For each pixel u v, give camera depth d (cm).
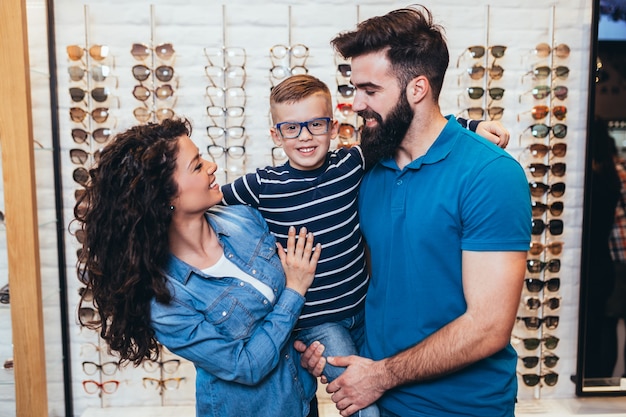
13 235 175
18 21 167
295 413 126
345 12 218
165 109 214
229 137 221
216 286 113
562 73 220
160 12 215
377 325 124
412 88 109
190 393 234
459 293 112
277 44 218
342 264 128
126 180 102
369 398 116
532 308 230
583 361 225
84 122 219
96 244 107
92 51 212
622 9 210
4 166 172
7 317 199
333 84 221
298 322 129
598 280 223
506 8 221
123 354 114
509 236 103
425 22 111
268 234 125
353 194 129
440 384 117
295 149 124
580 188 230
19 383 179
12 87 170
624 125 215
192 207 107
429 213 111
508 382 119
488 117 223
